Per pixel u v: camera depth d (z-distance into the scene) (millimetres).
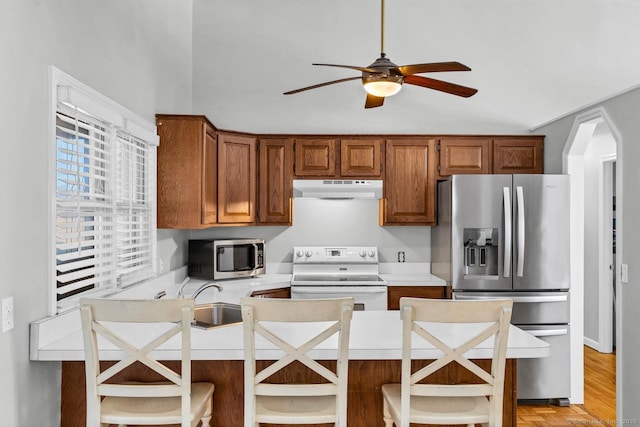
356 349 1901
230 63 4387
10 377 1695
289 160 4117
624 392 2908
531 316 3578
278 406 1864
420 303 1757
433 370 1795
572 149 3676
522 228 3537
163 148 3309
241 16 4398
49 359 1837
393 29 4426
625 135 2939
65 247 2072
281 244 4418
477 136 4109
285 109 4410
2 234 1650
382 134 4184
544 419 3373
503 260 3611
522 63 4422
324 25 4414
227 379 2100
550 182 3596
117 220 2754
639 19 4398
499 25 4430
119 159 2734
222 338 2057
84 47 2262
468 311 1755
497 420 1804
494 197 3621
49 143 1941
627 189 2908
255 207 4105
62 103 2049
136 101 2967
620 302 2961
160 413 1785
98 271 2402
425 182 4125
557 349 3592
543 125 4113
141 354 1747
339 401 1789
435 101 4430
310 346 1771
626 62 4398
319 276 4172
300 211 4422
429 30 4426
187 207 3307
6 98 1667
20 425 1763
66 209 2230
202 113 4375
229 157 3875
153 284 3117
